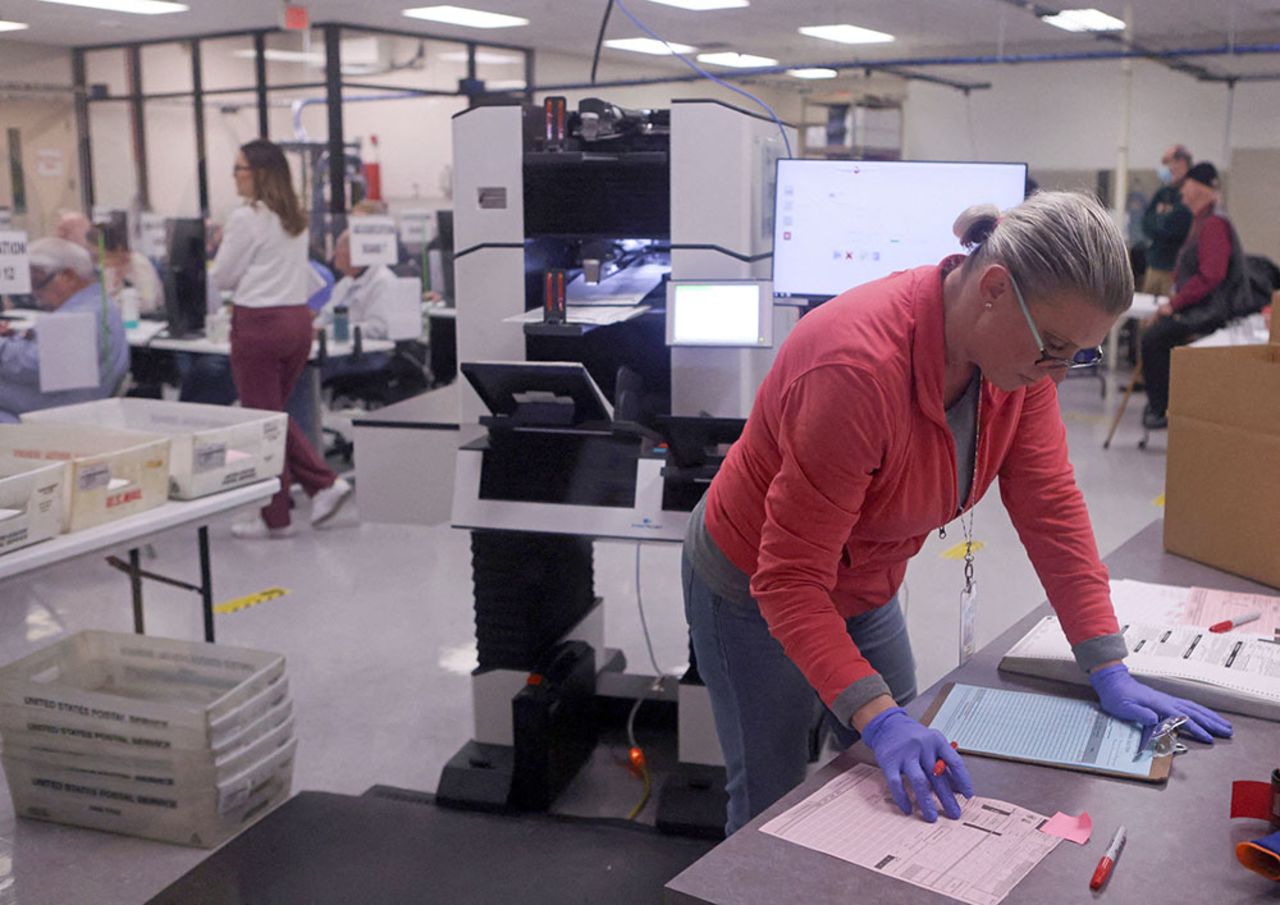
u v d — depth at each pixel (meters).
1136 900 0.94
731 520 1.45
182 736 2.31
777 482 1.25
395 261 5.36
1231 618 1.50
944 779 1.10
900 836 1.04
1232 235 5.88
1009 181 2.37
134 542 2.30
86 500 2.25
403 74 10.09
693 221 2.19
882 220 2.41
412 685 3.17
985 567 4.12
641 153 2.22
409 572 4.12
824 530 1.23
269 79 10.44
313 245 6.04
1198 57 8.95
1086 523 1.39
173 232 5.14
